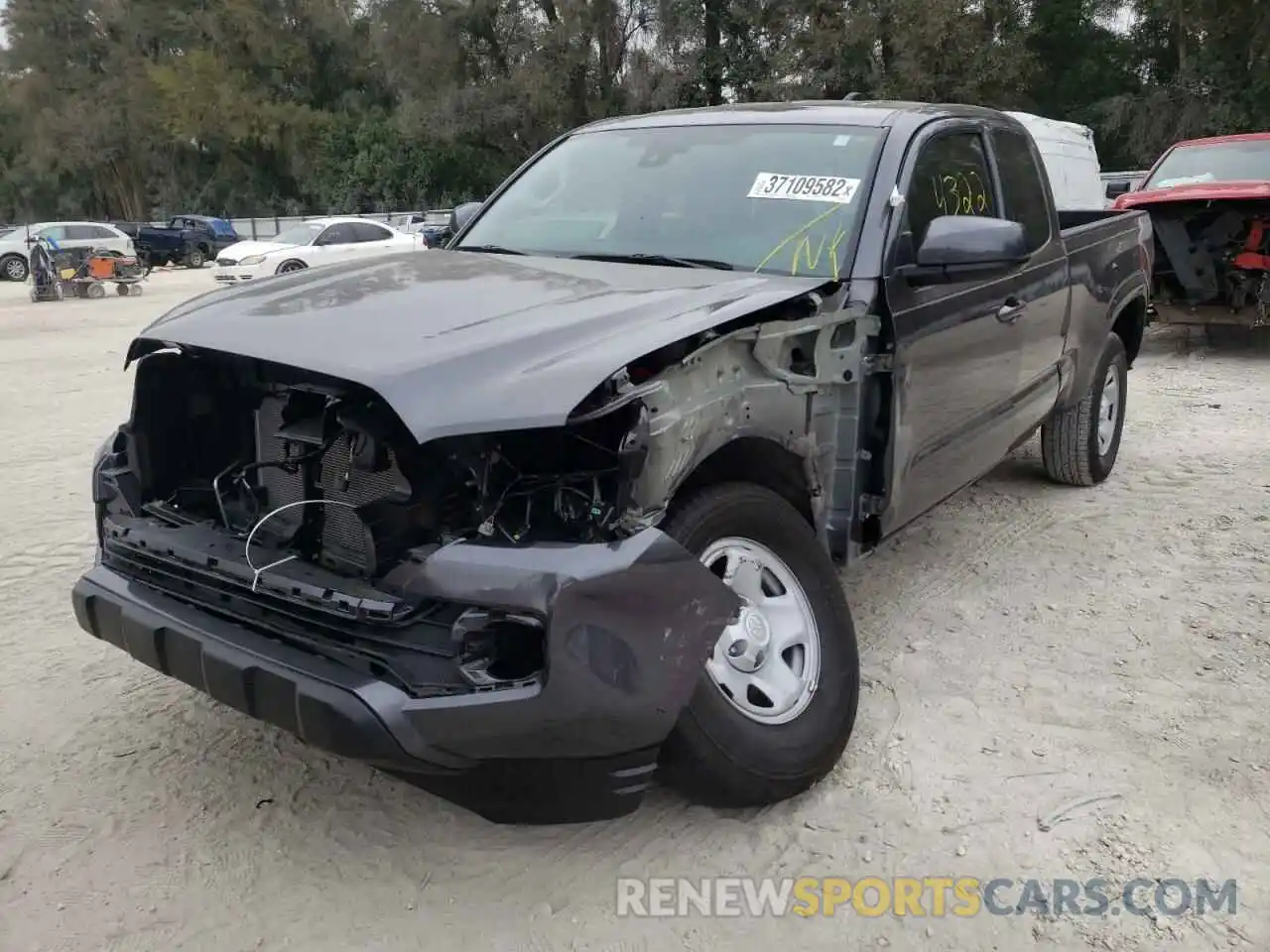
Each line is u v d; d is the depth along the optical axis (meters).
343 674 2.54
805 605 3.25
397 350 2.75
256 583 2.77
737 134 4.30
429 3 40.50
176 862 2.98
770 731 3.03
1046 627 4.37
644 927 2.72
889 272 3.58
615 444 2.70
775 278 3.52
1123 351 6.25
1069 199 13.93
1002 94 35.97
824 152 4.02
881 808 3.17
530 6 40.25
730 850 3.01
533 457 2.72
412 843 3.06
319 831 3.11
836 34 35.00
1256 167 10.77
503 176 46.41
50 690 3.94
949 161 4.23
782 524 3.19
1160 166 11.43
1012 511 5.82
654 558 2.61
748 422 3.03
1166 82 40.34
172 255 36.38
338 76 59.44
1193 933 2.67
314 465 2.91
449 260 3.88
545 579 2.47
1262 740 3.49
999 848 3.00
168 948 2.65
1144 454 6.93
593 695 2.51
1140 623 4.38
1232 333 11.91
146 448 3.31
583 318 2.95
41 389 10.17
